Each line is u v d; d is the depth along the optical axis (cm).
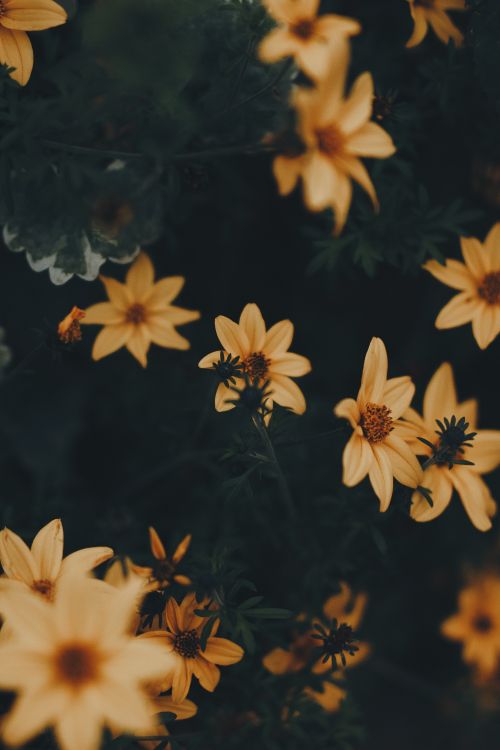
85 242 43
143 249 48
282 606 45
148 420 49
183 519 48
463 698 53
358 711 45
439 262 42
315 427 47
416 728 56
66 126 41
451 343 52
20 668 31
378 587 54
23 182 42
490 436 41
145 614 37
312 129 37
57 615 32
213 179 45
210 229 48
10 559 36
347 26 37
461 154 47
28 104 40
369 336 53
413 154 43
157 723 36
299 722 43
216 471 45
